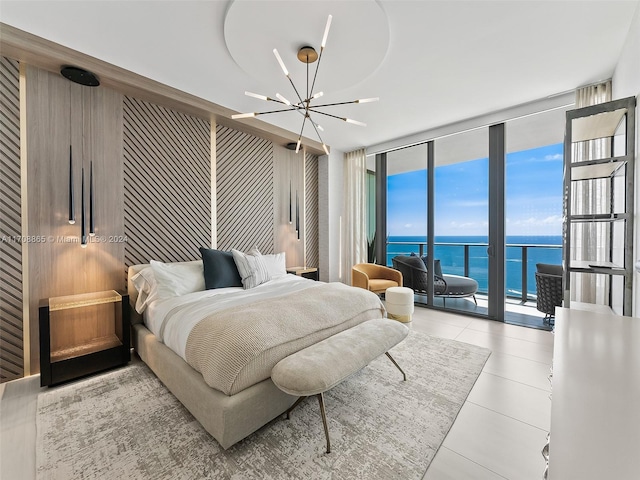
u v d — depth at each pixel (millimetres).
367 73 2592
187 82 2855
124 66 2576
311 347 1863
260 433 1709
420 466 1458
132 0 1821
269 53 2295
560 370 848
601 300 2721
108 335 2797
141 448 1585
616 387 749
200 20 1996
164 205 3234
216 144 3711
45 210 2473
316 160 5301
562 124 3893
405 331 2281
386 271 4609
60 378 2238
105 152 2807
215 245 3701
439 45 2295
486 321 3785
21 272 2375
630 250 1915
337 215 5387
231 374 1574
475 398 2053
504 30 2127
